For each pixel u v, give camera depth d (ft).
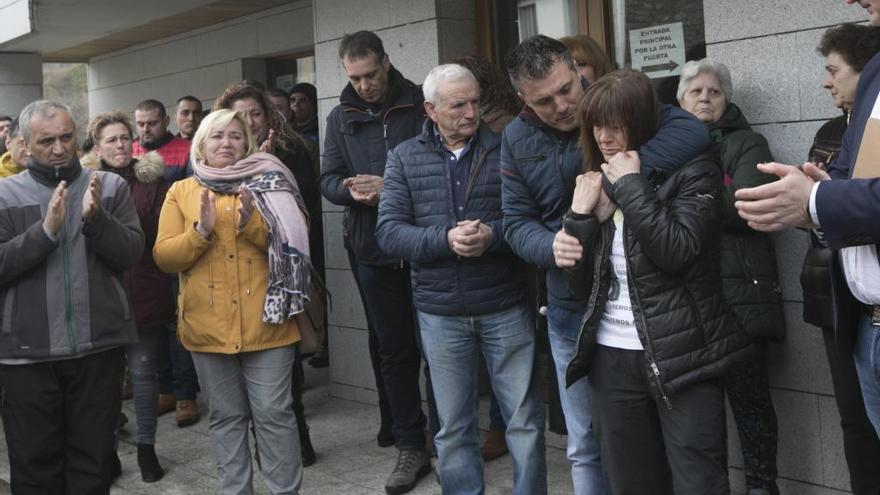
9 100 32.27
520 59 10.78
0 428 20.33
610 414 10.25
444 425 12.78
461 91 12.32
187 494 16.14
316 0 19.88
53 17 25.84
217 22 29.17
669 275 9.66
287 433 13.65
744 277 12.39
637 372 10.00
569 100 10.71
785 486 13.48
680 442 9.71
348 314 19.93
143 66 32.94
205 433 19.24
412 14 18.17
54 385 13.00
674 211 9.63
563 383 11.61
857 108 7.63
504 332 12.41
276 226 13.37
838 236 6.98
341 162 15.99
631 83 9.84
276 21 27.22
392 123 15.43
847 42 10.83
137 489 16.47
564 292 11.30
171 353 20.43
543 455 12.66
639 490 10.24
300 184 18.15
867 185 6.84
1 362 12.88
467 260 12.34
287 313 13.39
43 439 13.00
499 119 13.56
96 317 13.02
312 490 15.56
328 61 19.81
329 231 20.08
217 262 13.41
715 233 9.77
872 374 7.80
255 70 28.76
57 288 12.82
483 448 16.11
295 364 16.39
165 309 16.97
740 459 13.67
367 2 18.93
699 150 9.84
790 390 13.30
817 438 13.10
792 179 7.06
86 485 13.16
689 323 9.59
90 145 20.44
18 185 13.07
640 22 16.21
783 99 13.07
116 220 13.07
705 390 9.75
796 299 13.09
